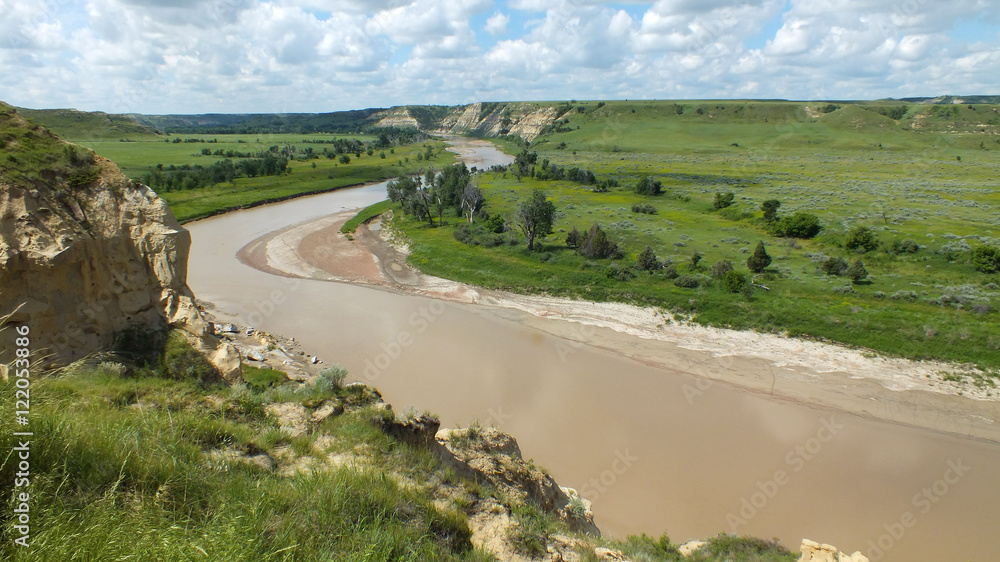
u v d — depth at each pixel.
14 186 17.08
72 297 17.80
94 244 18.55
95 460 6.24
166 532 5.36
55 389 9.01
